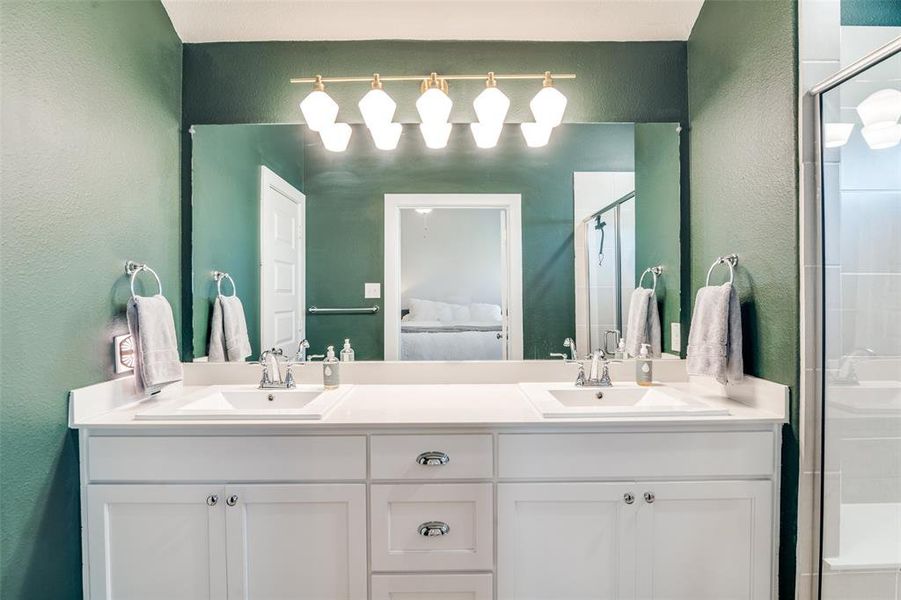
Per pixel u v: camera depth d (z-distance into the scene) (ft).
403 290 6.28
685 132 6.27
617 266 6.31
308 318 6.26
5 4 3.61
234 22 6.02
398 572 4.47
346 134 6.13
